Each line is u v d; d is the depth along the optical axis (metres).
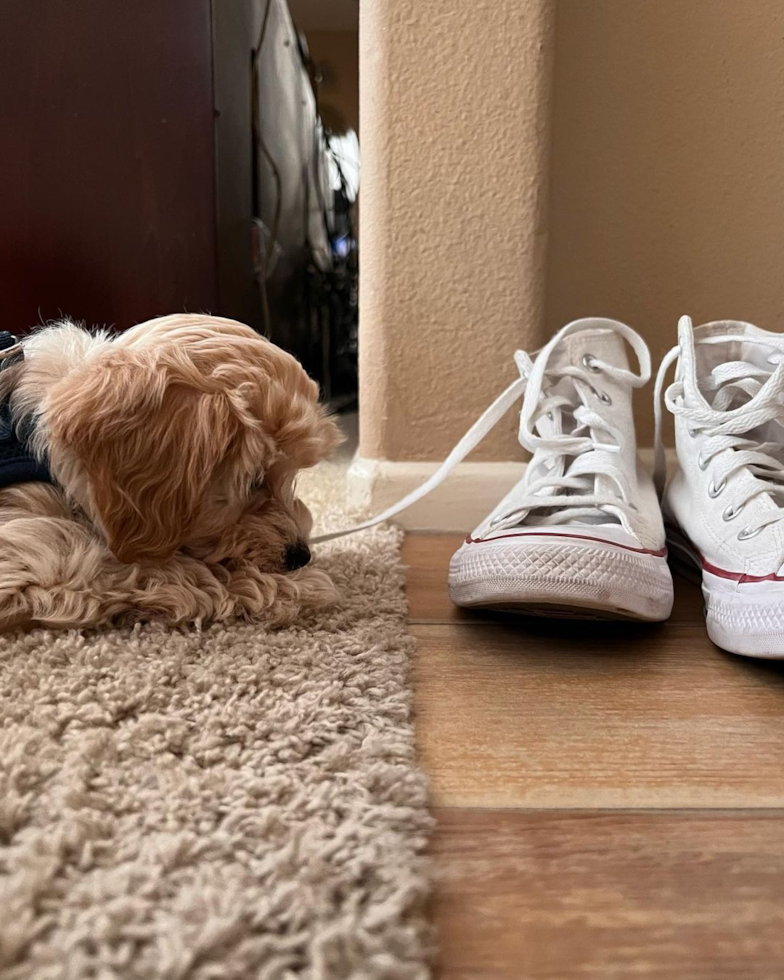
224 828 0.43
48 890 0.38
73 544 0.70
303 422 0.71
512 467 1.12
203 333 0.73
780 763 0.54
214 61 1.23
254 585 0.72
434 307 1.08
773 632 0.63
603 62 1.10
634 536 0.73
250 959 0.35
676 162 1.12
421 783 0.48
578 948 0.38
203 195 1.25
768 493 0.72
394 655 0.66
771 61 1.09
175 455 0.66
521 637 0.74
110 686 0.57
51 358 0.74
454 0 0.99
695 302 1.17
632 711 0.61
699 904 0.41
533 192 1.04
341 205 3.26
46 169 1.24
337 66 3.16
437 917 0.39
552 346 0.86
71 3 1.19
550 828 0.47
